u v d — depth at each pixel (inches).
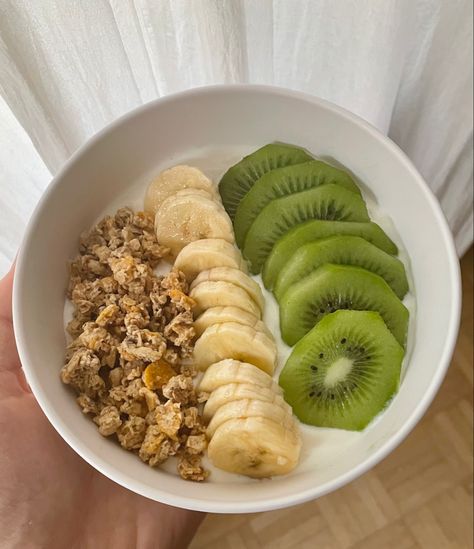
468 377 20.8
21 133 11.5
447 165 16.1
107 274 10.6
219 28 10.7
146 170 11.2
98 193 10.9
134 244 10.6
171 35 11.1
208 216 10.4
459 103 14.4
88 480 12.3
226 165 11.4
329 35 12.1
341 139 10.7
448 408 20.6
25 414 11.6
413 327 10.3
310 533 19.6
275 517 19.7
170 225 10.6
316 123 10.6
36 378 9.0
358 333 9.9
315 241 10.4
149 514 12.6
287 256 10.4
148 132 10.7
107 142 10.4
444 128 15.0
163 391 9.6
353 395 10.0
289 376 9.9
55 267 10.4
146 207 11.1
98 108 11.7
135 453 9.6
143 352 9.7
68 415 9.2
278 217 10.6
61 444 11.8
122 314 10.2
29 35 10.0
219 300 10.0
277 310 10.6
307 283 10.1
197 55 11.6
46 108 11.1
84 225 10.9
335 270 10.0
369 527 19.5
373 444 9.3
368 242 10.4
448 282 9.5
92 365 9.6
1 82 10.2
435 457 20.1
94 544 12.0
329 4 11.5
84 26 10.1
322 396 10.1
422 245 10.2
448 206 17.9
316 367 10.0
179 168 10.9
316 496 8.6
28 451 11.5
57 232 10.3
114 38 10.5
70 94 11.3
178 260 10.5
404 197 10.4
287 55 12.6
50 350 9.8
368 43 12.0
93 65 10.8
